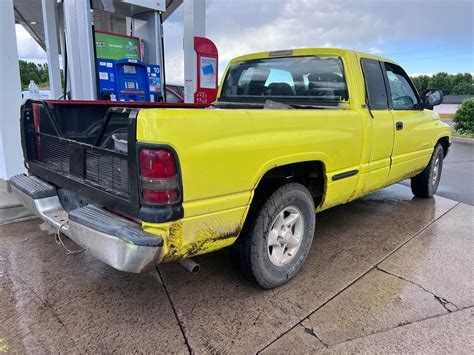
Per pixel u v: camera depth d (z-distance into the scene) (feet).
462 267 10.96
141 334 7.80
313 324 8.21
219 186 7.38
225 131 7.36
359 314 8.59
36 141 10.87
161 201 6.62
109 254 6.93
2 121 15.79
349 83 11.59
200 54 20.79
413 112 14.74
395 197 18.58
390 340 7.72
